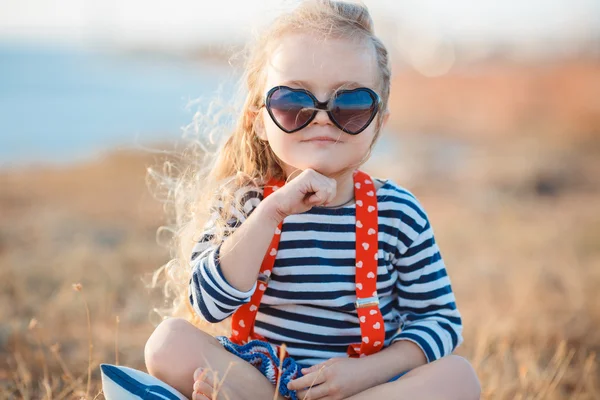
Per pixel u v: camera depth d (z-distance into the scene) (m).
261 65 2.24
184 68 45.72
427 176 10.16
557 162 10.30
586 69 25.02
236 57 2.59
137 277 4.64
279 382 1.94
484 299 4.38
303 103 2.04
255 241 2.00
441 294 2.24
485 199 8.17
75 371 3.03
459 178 9.83
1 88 25.03
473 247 5.78
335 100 2.04
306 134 2.07
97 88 26.66
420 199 8.53
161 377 2.03
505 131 15.81
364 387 2.01
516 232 6.25
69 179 9.20
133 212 7.16
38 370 3.04
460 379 1.97
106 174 9.38
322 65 2.06
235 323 2.17
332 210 2.16
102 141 12.33
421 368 2.00
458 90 26.06
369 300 2.10
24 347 3.27
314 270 2.12
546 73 25.80
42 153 11.34
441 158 11.81
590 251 5.62
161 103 21.11
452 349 2.20
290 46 2.12
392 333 2.26
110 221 6.64
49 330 3.54
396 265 2.24
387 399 1.91
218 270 2.01
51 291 4.31
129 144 10.99
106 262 4.93
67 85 27.72
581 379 3.13
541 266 5.06
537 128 15.05
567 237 6.06
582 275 4.79
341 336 2.14
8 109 18.28
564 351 3.46
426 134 17.36
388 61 2.28
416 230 2.21
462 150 13.12
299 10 2.19
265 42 2.23
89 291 4.22
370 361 2.04
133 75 37.59
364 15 2.21
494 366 3.08
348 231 2.16
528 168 9.79
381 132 2.31
